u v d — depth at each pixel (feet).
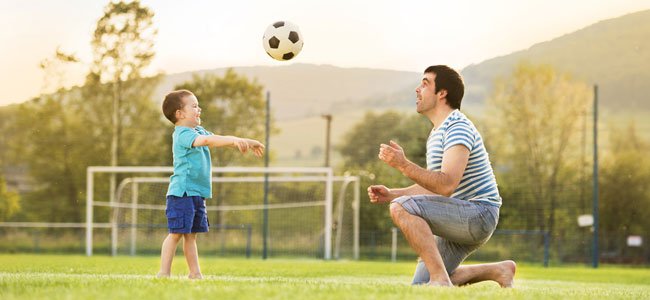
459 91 24.45
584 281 51.55
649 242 120.16
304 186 123.75
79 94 147.02
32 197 146.10
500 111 147.23
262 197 122.62
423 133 148.25
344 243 122.62
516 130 145.69
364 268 61.67
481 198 23.49
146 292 17.21
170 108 28.40
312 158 177.47
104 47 145.38
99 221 144.77
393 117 171.32
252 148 26.48
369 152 160.76
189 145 26.91
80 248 128.77
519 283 40.65
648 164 143.02
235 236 117.29
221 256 112.16
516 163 144.15
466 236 23.20
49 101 147.23
